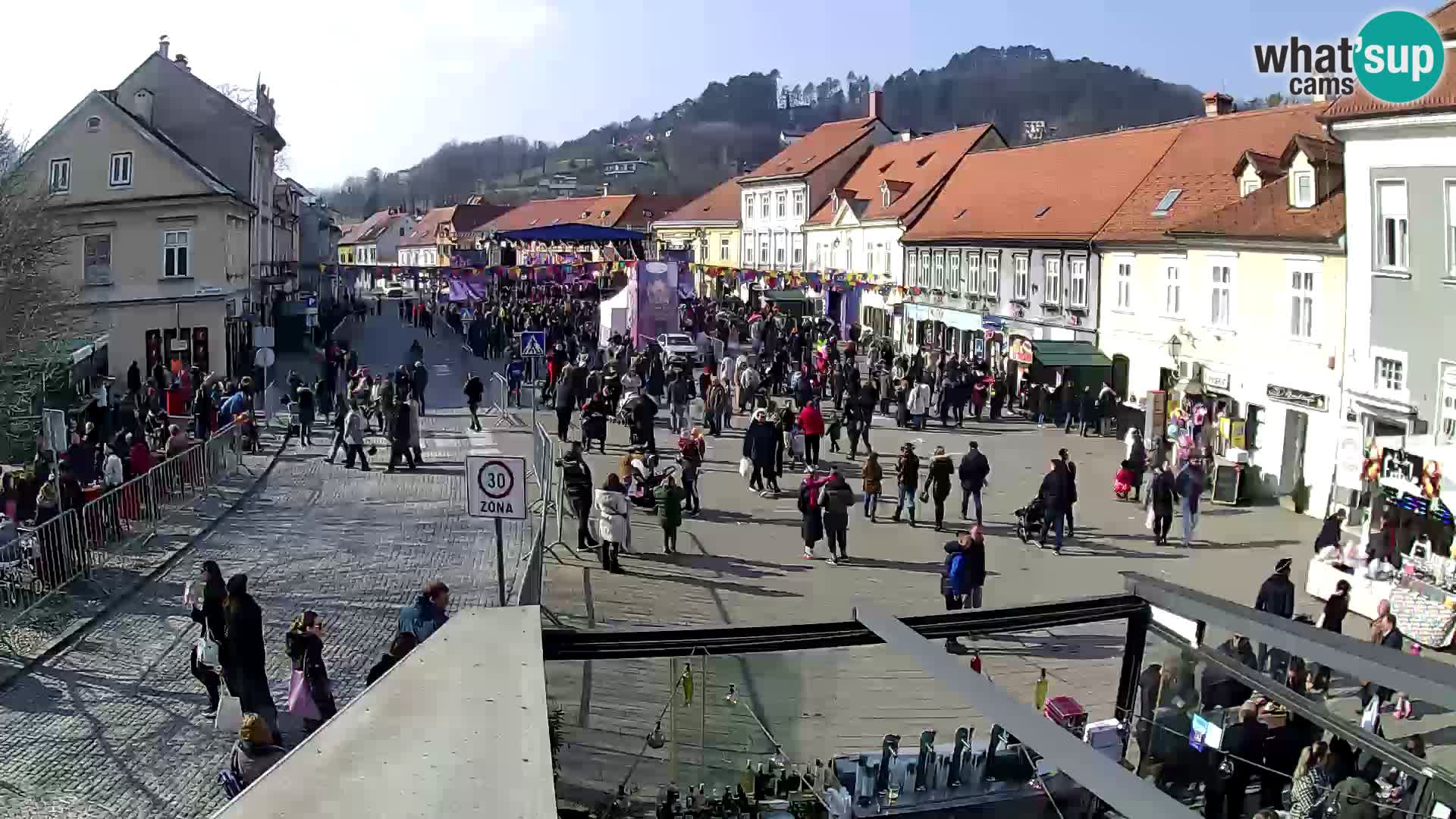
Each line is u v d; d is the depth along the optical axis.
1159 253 36.06
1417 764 5.84
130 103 51.44
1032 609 7.06
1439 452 19.25
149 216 45.25
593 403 31.78
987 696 4.80
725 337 55.38
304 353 56.28
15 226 31.50
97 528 19.38
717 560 20.67
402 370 39.09
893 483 28.59
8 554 16.66
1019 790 6.95
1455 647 17.00
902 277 61.25
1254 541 23.70
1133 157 46.09
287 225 66.50
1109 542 23.23
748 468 27.44
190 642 15.98
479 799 3.31
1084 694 9.70
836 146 78.31
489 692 4.13
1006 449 33.56
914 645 5.60
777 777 7.71
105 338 40.00
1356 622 18.33
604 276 56.53
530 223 121.81
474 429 35.53
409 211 185.25
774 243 81.75
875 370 40.75
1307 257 27.69
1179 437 30.45
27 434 30.22
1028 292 46.25
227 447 28.08
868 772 7.56
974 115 170.88
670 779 7.62
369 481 27.84
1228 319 31.55
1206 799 6.73
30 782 11.44
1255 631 6.60
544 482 23.70
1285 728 6.39
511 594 17.88
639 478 24.83
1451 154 23.02
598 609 17.11
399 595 18.11
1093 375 38.25
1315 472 26.92
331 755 3.61
